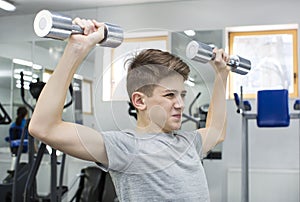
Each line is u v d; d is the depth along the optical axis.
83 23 0.97
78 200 4.93
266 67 5.12
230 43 5.30
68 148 0.97
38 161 3.77
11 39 5.99
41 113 0.94
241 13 5.16
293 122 4.92
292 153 4.91
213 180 4.99
